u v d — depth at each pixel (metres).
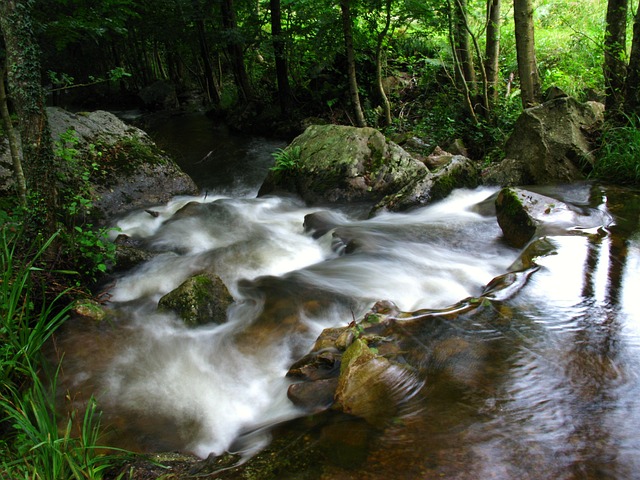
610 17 8.42
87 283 5.41
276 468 2.63
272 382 3.89
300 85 14.12
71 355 4.32
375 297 5.01
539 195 6.08
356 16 10.88
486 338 3.58
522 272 4.50
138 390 3.89
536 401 2.92
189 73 22.33
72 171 7.23
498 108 10.28
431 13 10.01
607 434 2.63
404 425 2.80
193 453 3.24
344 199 8.16
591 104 8.79
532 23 9.16
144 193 8.27
